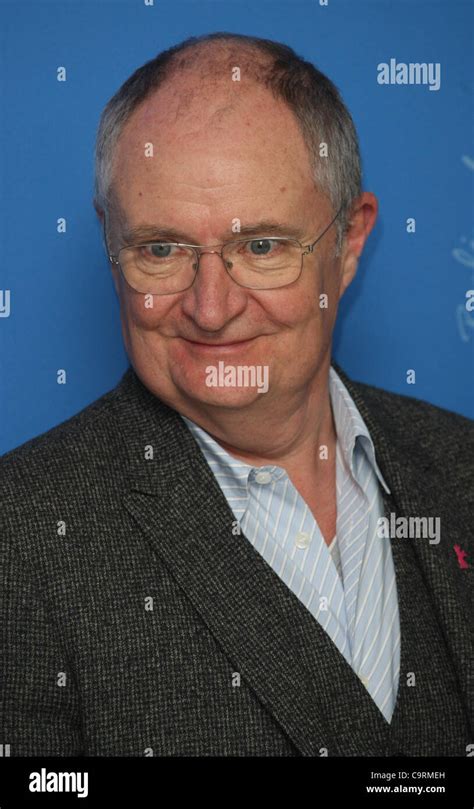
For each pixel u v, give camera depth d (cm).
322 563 104
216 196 92
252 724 94
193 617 96
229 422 100
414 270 140
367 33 135
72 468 101
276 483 104
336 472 113
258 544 103
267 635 95
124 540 97
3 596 94
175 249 95
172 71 96
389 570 107
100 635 94
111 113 100
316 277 99
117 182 97
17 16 127
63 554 96
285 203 94
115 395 110
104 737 92
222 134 93
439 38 137
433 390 142
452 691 102
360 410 115
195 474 101
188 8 130
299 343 98
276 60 98
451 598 104
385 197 138
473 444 122
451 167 139
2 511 97
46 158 129
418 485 112
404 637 102
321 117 99
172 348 98
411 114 137
